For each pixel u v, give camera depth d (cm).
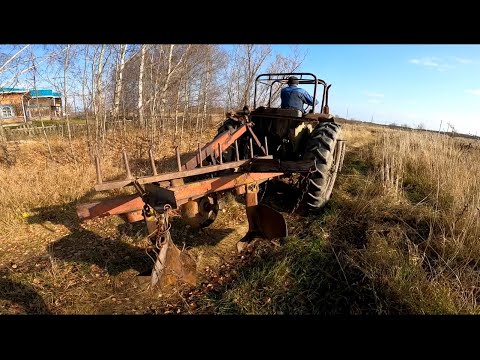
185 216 338
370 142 1082
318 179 392
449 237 337
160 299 271
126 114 1461
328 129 411
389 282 260
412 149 678
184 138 1210
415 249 309
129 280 293
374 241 323
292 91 451
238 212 437
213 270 314
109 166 611
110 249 345
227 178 283
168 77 1209
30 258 332
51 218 423
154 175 243
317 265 302
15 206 430
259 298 264
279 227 311
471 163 557
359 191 482
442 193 456
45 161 739
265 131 454
